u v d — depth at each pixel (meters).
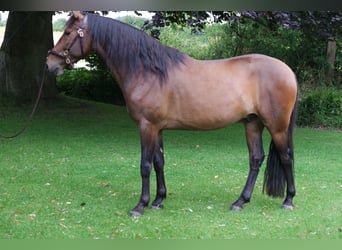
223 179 6.17
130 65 4.45
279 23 8.24
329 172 6.64
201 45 14.80
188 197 5.34
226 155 7.64
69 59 4.57
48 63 4.58
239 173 6.50
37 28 11.41
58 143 8.30
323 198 5.32
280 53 13.77
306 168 6.86
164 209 4.85
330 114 11.10
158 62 4.43
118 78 4.56
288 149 4.71
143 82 4.43
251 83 4.54
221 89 4.48
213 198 5.31
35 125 9.84
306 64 13.65
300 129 10.61
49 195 5.32
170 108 4.49
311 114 11.13
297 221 4.52
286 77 4.52
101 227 4.30
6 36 11.43
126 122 10.55
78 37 4.51
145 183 4.59
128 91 4.49
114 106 12.44
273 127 4.58
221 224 4.41
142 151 4.54
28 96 11.41
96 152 7.71
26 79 11.41
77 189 5.61
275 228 4.32
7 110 10.79
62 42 4.55
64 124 10.06
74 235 4.10
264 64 4.55
